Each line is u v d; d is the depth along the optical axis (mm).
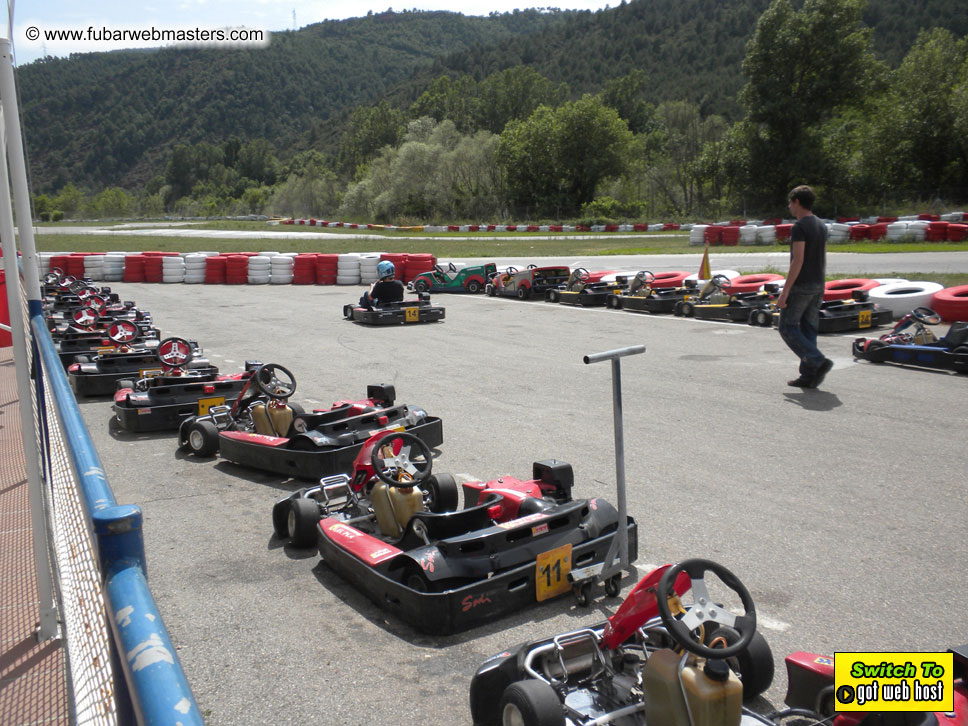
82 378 9961
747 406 8242
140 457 7316
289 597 4418
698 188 62594
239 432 6957
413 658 3740
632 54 171750
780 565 4594
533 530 4199
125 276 26219
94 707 2092
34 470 3939
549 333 13664
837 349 11000
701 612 2445
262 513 5785
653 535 5059
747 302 13914
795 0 149250
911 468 6172
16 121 5766
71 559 2805
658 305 15281
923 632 3822
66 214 119312
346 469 6293
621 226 47062
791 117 50000
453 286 20828
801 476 6094
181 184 175250
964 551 4711
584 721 2777
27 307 6148
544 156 64562
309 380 10320
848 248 26906
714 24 170750
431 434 6887
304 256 24609
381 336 13930
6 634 4039
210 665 3717
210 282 25469
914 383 8883
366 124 118625
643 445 7051
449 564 4000
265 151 179500
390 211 68062
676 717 2443
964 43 51062
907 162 49406
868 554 4707
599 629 3145
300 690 3494
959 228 27734
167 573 4766
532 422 7926
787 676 3314
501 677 3098
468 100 111750
